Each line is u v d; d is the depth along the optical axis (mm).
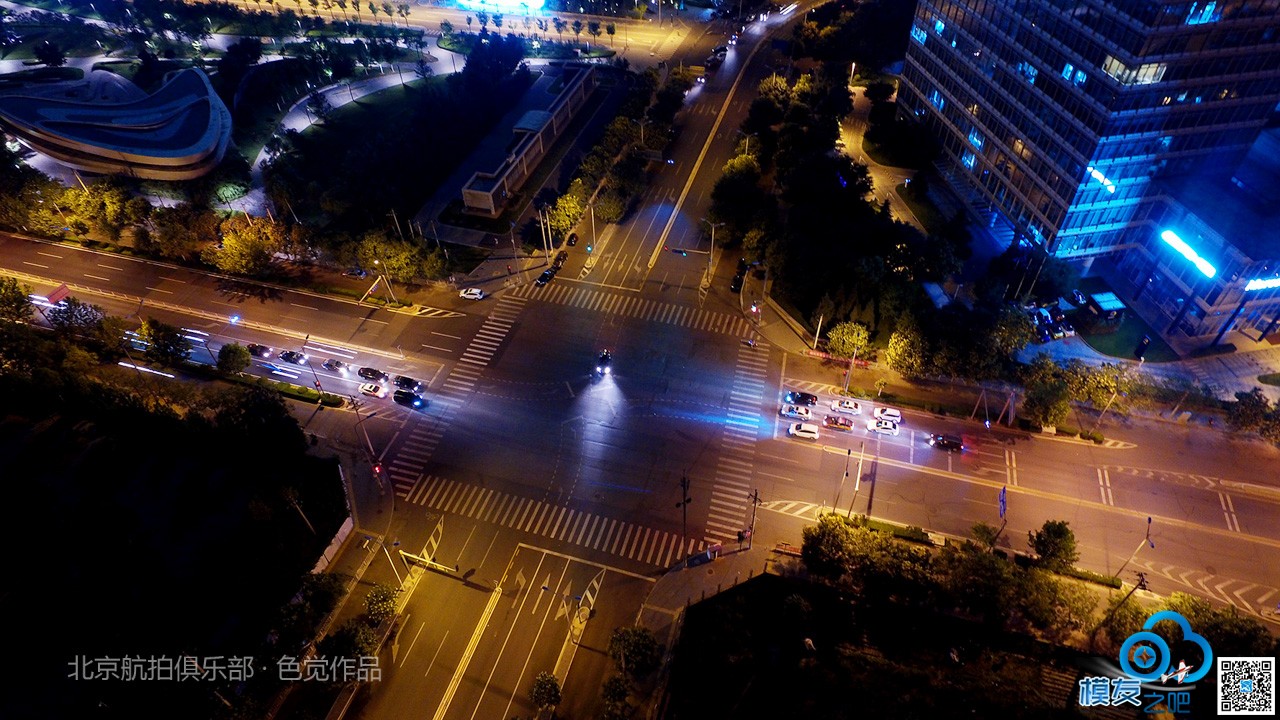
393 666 91312
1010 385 126250
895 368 125875
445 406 126562
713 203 168125
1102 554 101938
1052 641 92812
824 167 163875
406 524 108062
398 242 146500
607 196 165125
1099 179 130250
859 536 94688
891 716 84750
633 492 112188
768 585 99875
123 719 83062
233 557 101312
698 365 133625
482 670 90938
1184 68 116562
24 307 136125
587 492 112312
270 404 111625
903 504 109062
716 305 146750
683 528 107000
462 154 191125
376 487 113188
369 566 102688
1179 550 102250
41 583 98750
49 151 170625
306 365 134375
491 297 149750
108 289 151875
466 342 139250
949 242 143875
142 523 106438
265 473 113625
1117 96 118875
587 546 105062
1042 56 137125
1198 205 127188
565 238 166000
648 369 133000
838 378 130000
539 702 82688
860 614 96188
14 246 163750
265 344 138875
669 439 120188
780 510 109000
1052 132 136500
